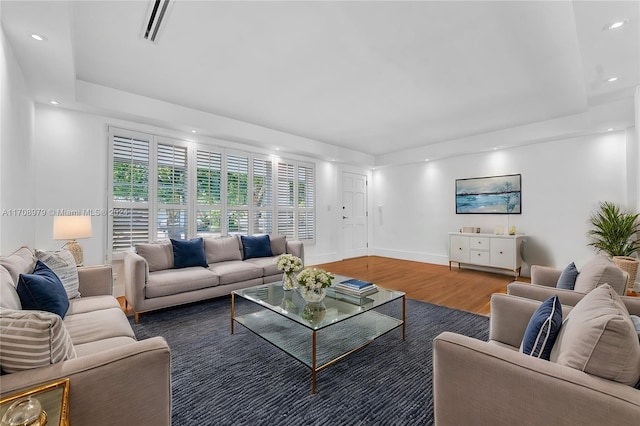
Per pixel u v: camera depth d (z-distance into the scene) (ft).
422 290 13.01
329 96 11.25
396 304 10.93
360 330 7.56
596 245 13.32
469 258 16.83
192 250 11.51
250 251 13.39
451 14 6.59
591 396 2.67
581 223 14.11
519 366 3.11
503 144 15.65
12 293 4.45
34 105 9.86
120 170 11.75
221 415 4.94
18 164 7.64
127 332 5.46
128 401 3.35
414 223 20.94
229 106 12.31
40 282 4.99
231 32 7.27
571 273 6.55
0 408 2.61
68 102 10.00
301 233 18.57
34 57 7.30
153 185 12.55
